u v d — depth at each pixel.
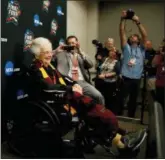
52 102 2.24
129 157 2.34
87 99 2.30
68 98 2.25
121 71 3.86
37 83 2.29
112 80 3.96
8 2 2.60
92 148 2.51
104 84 4.01
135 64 3.77
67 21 4.54
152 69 3.95
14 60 2.74
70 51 3.21
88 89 2.92
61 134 2.30
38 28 3.24
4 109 2.62
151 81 3.91
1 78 2.54
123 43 3.87
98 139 2.30
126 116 4.02
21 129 2.54
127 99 4.19
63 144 2.36
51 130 2.25
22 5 2.86
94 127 2.25
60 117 2.20
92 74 4.88
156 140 1.42
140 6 6.00
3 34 2.54
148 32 6.03
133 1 6.01
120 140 2.31
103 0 6.04
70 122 2.23
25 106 2.58
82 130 2.28
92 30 5.86
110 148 2.51
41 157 2.35
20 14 2.82
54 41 3.73
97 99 2.90
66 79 2.63
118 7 6.07
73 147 2.37
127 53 3.80
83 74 3.28
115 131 2.28
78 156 2.35
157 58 3.45
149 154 1.61
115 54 4.05
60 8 3.92
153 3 5.93
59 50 3.16
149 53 4.11
